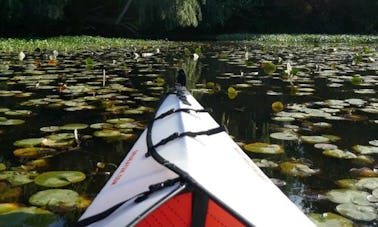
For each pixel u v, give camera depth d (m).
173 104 2.88
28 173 2.88
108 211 1.52
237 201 1.47
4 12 16.83
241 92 6.18
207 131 2.24
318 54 12.88
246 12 27.58
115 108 4.90
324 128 4.18
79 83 6.52
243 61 10.55
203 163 1.70
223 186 1.54
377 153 3.39
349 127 4.21
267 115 4.74
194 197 1.33
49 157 3.24
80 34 21.42
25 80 6.68
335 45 18.00
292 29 28.42
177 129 2.20
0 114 4.55
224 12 24.97
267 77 7.75
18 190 2.61
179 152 1.78
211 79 7.50
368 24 27.86
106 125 4.09
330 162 3.21
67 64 9.11
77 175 2.79
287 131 4.05
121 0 20.72
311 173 2.96
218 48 15.41
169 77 7.48
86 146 3.52
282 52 13.66
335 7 27.61
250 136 3.91
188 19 19.38
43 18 18.67
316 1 27.55
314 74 8.10
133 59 10.53
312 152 3.45
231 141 2.41
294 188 2.71
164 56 11.63
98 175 2.89
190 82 7.11
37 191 2.59
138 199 1.46
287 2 27.11
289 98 5.72
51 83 6.43
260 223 1.40
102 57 10.89
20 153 3.31
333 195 2.55
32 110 4.78
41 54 11.44
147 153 1.98
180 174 1.39
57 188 2.63
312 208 2.42
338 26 28.50
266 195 1.70
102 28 22.17
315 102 5.39
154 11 19.53
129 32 22.30
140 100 5.35
